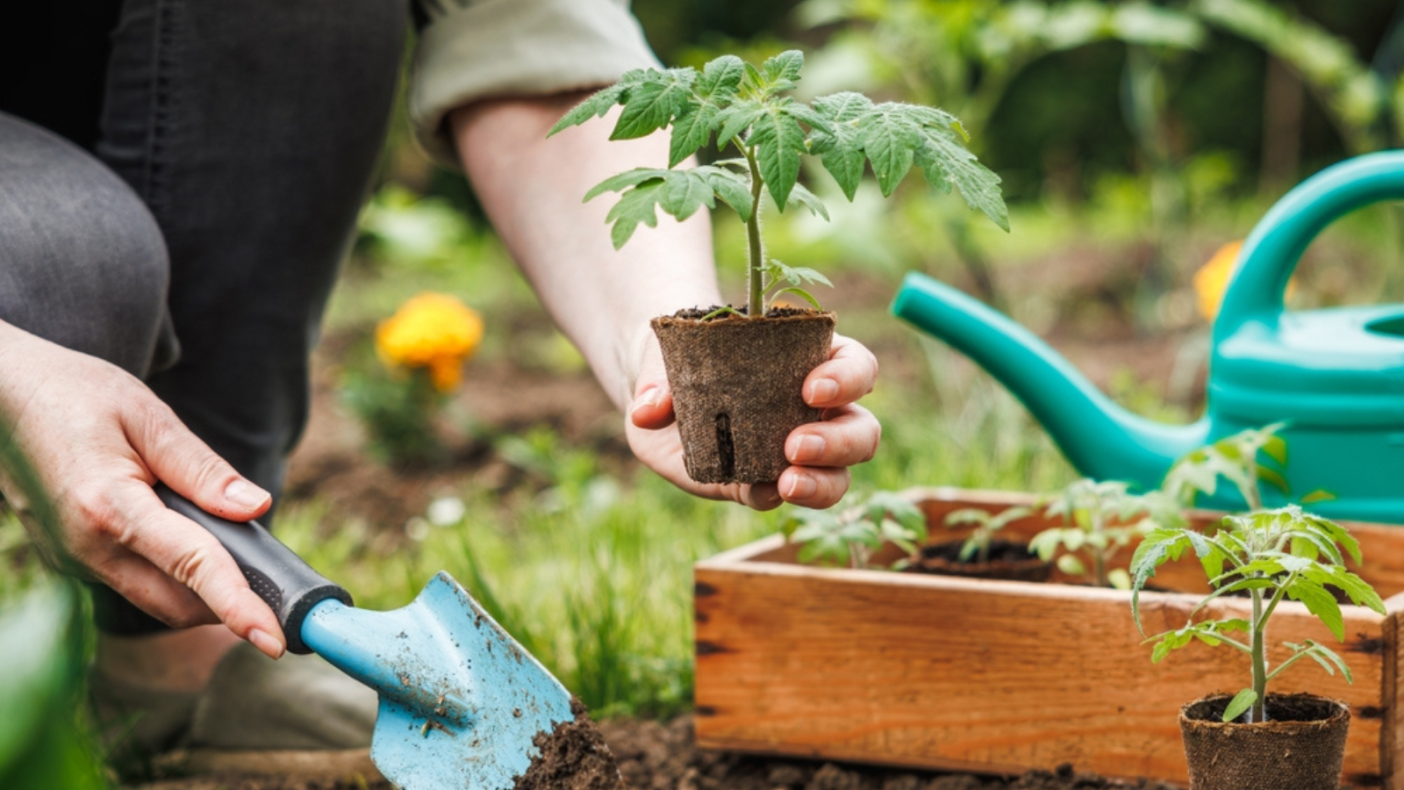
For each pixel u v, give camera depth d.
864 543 1.53
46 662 0.52
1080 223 6.22
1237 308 1.72
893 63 3.34
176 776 1.63
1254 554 1.07
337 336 4.73
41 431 1.11
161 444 1.15
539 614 1.96
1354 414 1.60
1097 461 1.79
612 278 1.46
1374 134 4.01
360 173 1.70
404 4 1.67
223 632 1.72
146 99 1.58
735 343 1.08
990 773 1.43
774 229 5.84
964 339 1.79
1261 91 6.80
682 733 1.64
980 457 2.79
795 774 1.51
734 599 1.53
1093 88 6.85
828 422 1.11
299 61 1.58
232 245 1.62
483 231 6.73
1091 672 1.37
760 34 6.85
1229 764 1.07
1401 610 1.26
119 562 1.15
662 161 1.52
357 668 1.17
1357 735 1.25
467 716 1.20
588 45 1.58
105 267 1.34
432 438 3.40
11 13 1.67
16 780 0.49
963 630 1.43
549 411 3.71
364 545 2.83
